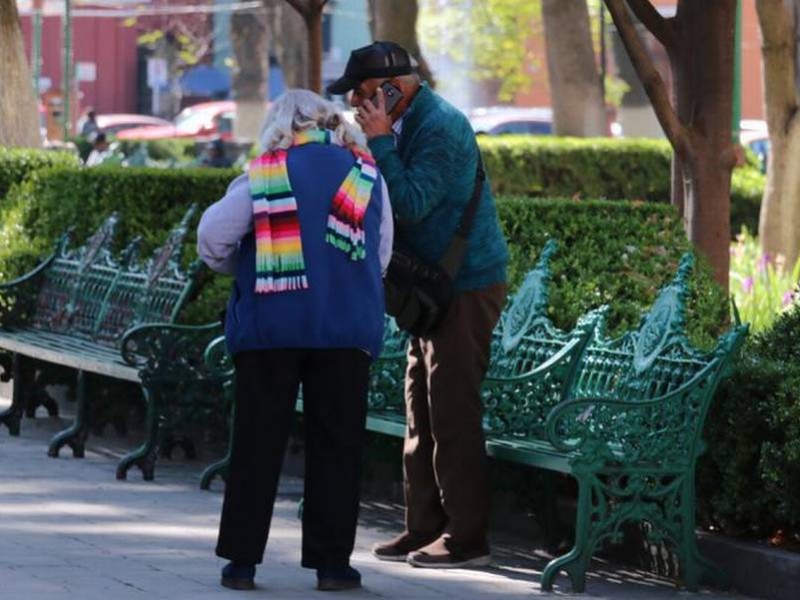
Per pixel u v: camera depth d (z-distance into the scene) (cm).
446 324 1664
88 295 2597
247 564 1554
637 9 2441
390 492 2098
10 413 2538
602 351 1797
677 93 2428
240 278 1555
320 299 1531
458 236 1653
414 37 4859
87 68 12038
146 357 2200
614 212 2398
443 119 1641
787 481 1591
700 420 1616
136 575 1598
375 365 1973
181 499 2050
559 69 6419
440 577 1648
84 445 2380
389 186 1616
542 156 5475
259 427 1549
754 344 1761
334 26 12419
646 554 1705
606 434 1602
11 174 3300
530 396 1805
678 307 1708
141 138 9100
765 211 3722
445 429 1675
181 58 12100
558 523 1772
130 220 2812
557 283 2344
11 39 3897
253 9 9250
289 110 1564
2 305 2697
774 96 3688
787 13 3647
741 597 1603
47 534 1795
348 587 1566
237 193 1543
